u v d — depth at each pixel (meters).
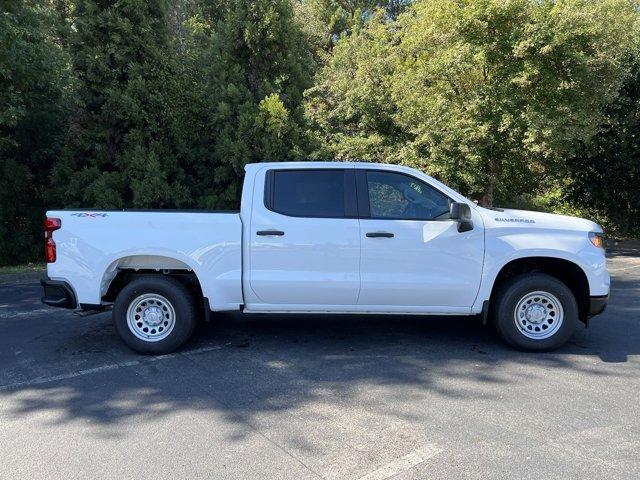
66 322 6.92
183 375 4.93
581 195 16.02
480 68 11.91
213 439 3.71
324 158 13.84
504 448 3.54
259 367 5.12
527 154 13.06
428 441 3.64
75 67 12.90
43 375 4.99
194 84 14.16
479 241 5.36
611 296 8.27
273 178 5.52
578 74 11.08
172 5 17.00
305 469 3.32
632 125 14.10
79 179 13.07
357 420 3.98
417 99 12.76
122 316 5.48
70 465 3.40
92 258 5.42
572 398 4.34
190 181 13.91
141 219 5.42
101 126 13.19
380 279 5.37
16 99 10.80
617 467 3.30
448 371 4.97
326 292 5.40
